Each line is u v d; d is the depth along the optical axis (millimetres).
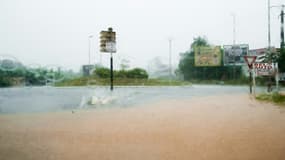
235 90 27172
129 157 5344
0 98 17297
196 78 67250
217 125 8172
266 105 12820
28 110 11594
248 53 58688
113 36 19828
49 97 18109
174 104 13578
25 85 44938
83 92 23250
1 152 5645
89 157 5352
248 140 6453
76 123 8539
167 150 5758
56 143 6293
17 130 7516
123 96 17672
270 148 5836
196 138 6672
